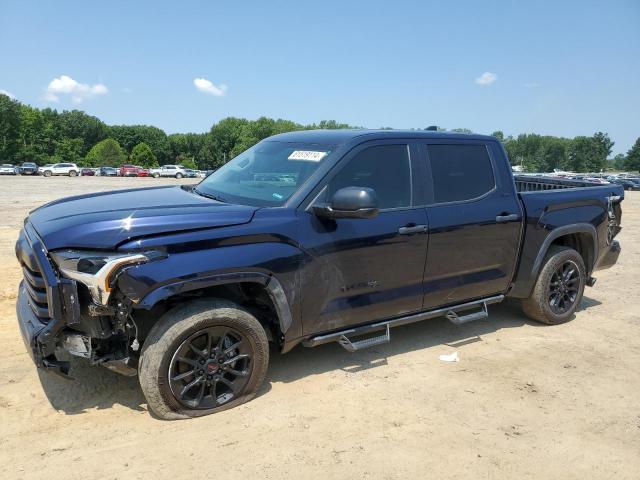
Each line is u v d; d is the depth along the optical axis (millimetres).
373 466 3193
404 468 3186
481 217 4859
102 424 3541
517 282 5336
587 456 3383
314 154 4309
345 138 4387
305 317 3967
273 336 4125
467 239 4781
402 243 4363
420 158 4637
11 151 110500
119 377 4207
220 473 3082
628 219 16656
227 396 3766
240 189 4371
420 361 4723
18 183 38438
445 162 4797
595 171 186625
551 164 189500
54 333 3316
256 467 3145
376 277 4285
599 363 4809
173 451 3270
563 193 5617
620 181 64062
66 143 122062
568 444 3504
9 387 4000
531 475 3172
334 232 4031
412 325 5660
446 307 4902
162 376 3447
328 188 4074
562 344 5246
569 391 4242
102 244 3316
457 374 4480
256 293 3984
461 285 4855
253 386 3852
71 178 57188
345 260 4090
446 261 4688
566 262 5684
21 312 3707
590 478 3174
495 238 4996
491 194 5027
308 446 3371
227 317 3611
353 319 4246
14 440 3338
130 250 3316
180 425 3555
